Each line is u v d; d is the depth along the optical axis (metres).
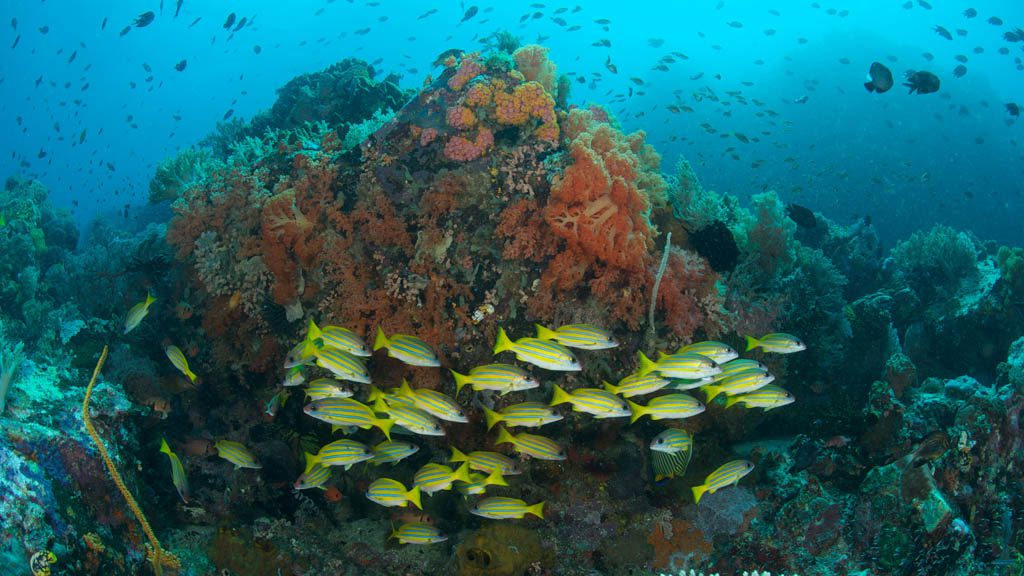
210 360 2.28
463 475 1.62
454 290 2.01
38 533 1.30
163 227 3.09
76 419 1.61
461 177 2.04
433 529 1.66
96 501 1.54
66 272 3.67
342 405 1.63
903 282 3.28
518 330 2.01
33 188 5.08
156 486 1.92
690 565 1.76
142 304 1.98
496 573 1.58
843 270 3.74
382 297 2.02
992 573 1.58
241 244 2.19
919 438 1.76
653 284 1.94
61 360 2.01
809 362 2.45
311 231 2.12
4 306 3.36
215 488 2.02
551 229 1.96
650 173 2.17
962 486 1.65
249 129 3.97
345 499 2.03
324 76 3.57
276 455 2.11
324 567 1.72
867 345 2.67
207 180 2.49
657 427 1.98
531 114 2.10
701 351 1.64
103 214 6.39
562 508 1.86
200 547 1.76
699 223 2.24
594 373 1.98
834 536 1.71
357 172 2.19
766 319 2.33
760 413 2.21
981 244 4.08
